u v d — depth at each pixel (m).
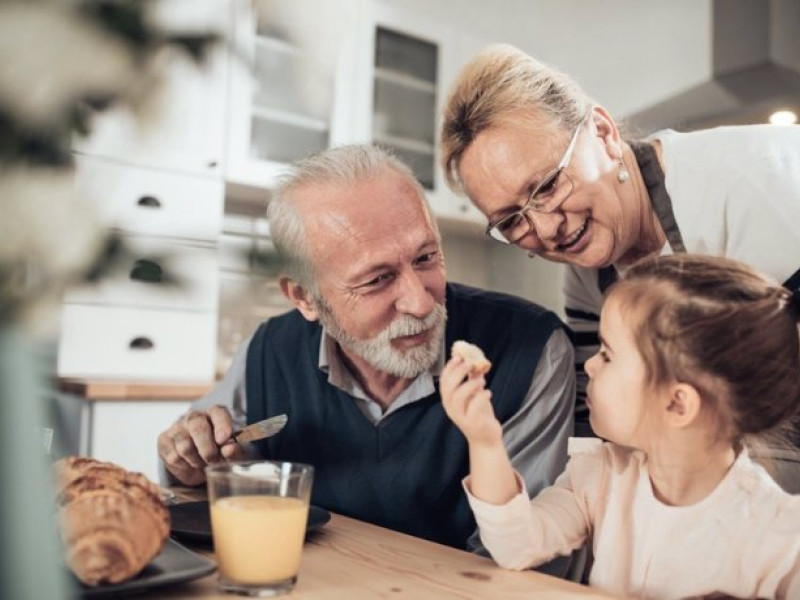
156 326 2.40
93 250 0.23
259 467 0.69
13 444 0.29
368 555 0.76
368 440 1.08
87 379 2.23
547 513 0.84
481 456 0.78
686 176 1.07
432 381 1.06
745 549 0.77
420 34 2.92
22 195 0.22
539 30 2.97
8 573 0.28
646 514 0.83
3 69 0.22
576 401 1.21
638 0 2.57
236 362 1.29
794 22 2.28
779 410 0.81
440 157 1.12
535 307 1.19
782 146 1.04
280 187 1.03
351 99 2.75
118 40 0.24
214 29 0.26
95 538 0.56
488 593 0.65
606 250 1.08
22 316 0.22
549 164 1.00
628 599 0.64
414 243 0.99
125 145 0.25
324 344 1.10
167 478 1.15
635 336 0.83
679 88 2.45
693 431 0.80
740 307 0.79
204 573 0.63
